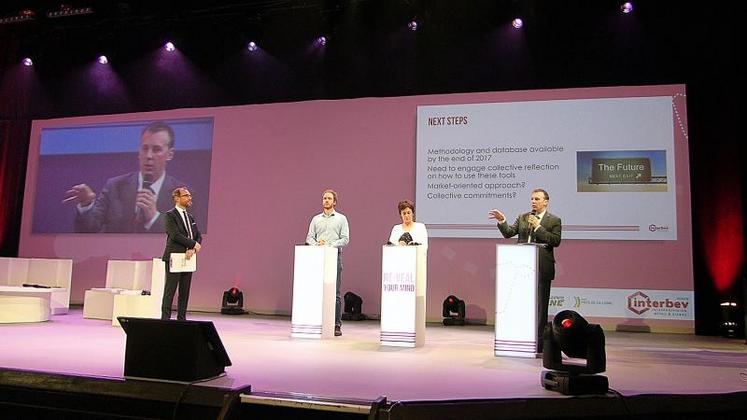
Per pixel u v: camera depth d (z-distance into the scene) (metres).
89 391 3.62
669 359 5.21
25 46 10.91
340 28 9.70
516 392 3.47
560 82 8.90
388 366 4.46
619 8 8.70
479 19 9.17
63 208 10.82
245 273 9.92
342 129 9.73
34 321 7.52
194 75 10.39
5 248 11.02
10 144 11.20
